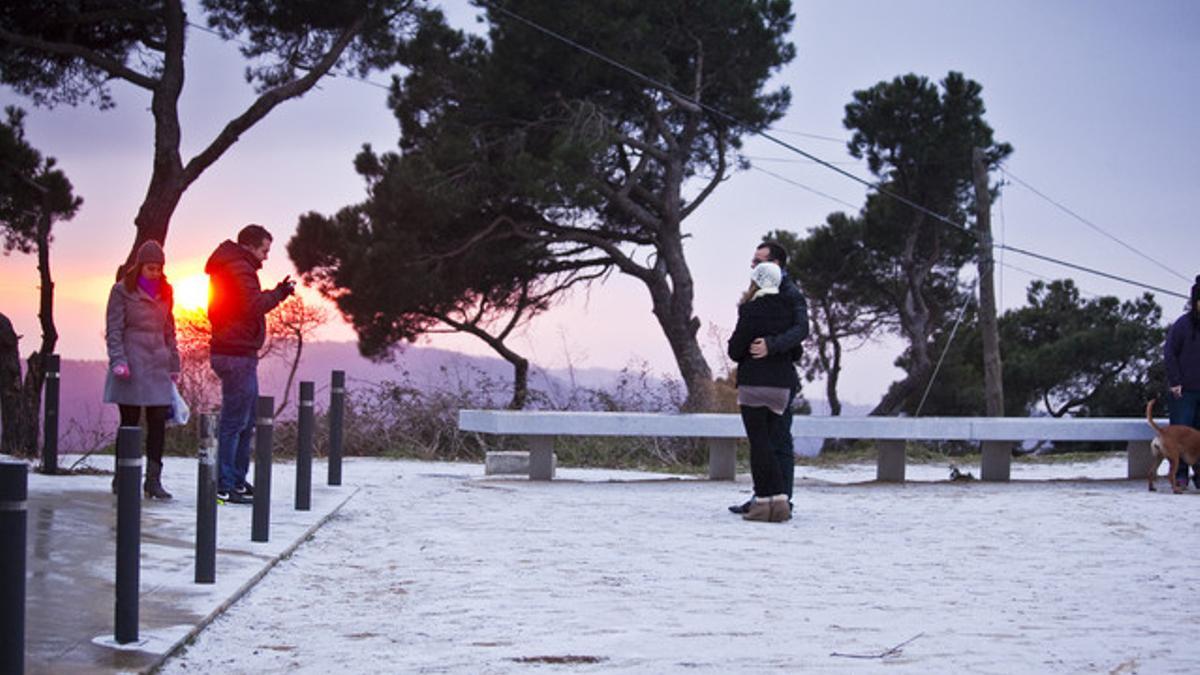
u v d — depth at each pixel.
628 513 12.55
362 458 21.78
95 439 18.83
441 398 23.80
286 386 24.75
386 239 31.94
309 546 9.94
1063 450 34.09
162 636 6.47
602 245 33.69
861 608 7.56
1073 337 39.22
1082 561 9.59
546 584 8.39
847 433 16.27
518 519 11.95
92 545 8.77
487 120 32.50
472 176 32.12
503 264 33.28
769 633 6.79
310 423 11.71
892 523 11.95
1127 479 17.19
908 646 6.44
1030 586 8.42
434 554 9.70
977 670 5.89
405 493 14.12
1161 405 39.09
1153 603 7.79
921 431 16.28
